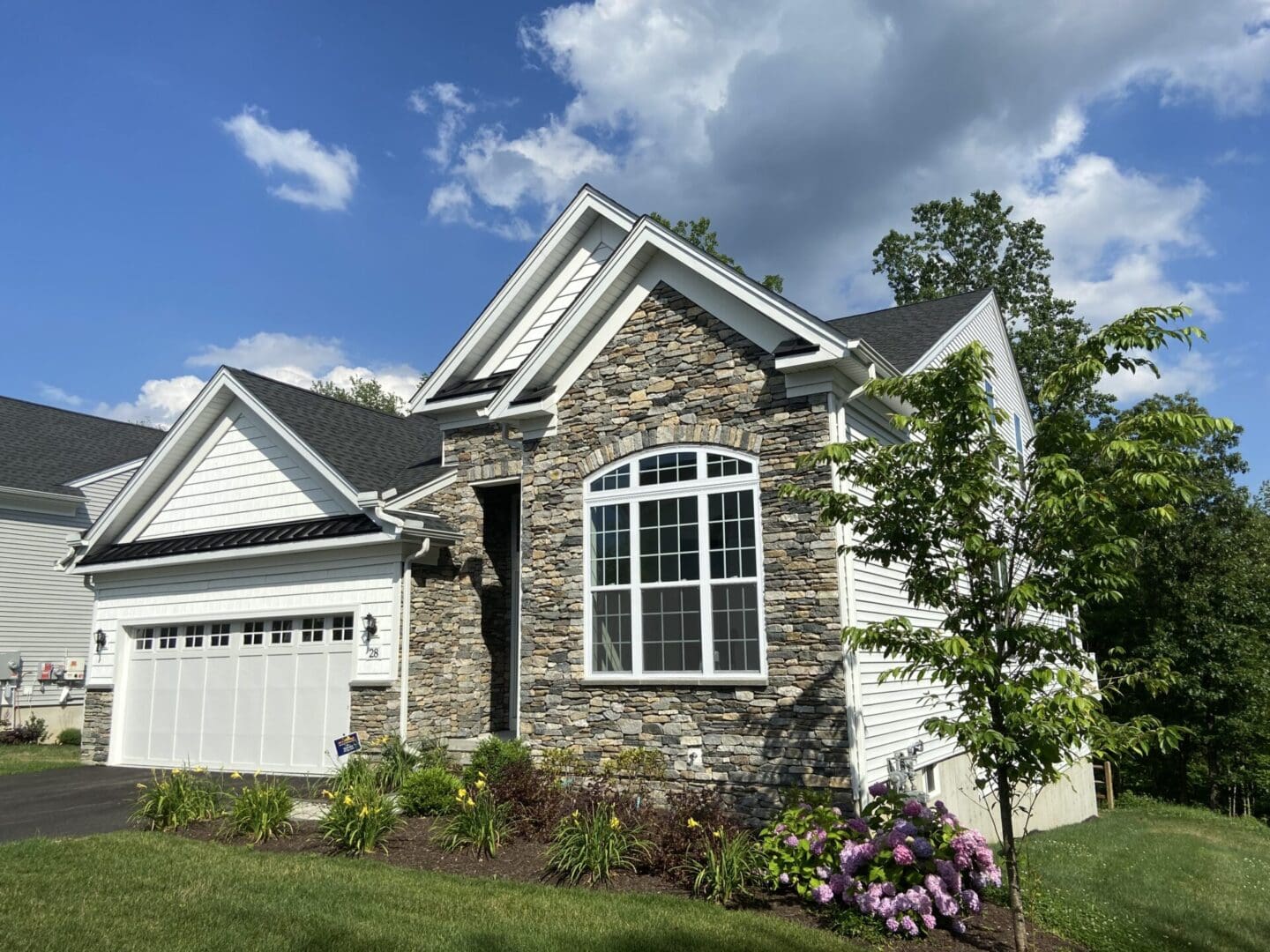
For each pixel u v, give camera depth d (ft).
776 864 27.58
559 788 35.01
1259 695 84.23
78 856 29.17
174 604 56.59
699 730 36.58
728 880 26.86
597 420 41.88
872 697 36.45
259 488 55.72
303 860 29.37
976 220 125.18
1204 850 53.01
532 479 43.19
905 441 44.42
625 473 40.68
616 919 24.27
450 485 53.21
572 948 22.02
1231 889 42.11
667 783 36.37
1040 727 21.07
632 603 39.32
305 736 49.65
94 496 90.33
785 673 35.19
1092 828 61.82
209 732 53.78
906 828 27.48
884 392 26.03
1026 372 114.73
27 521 84.74
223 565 54.80
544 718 40.40
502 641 54.24
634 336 41.60
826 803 32.30
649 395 40.70
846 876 26.35
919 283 128.36
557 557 41.73
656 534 39.37
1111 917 32.42
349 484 49.67
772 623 35.81
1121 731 21.75
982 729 21.77
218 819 35.24
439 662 49.80
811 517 35.83
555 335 42.19
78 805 40.78
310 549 50.11
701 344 39.73
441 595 50.55
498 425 52.75
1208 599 88.33
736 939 23.15
